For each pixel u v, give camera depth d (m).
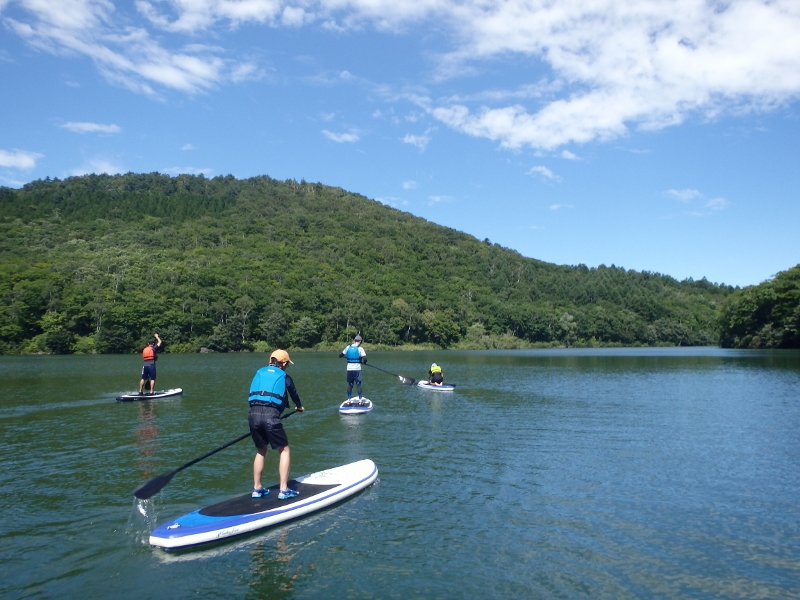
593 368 37.41
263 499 6.97
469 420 13.80
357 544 5.94
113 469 8.93
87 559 5.57
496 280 139.62
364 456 9.79
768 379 27.05
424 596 4.84
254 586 5.02
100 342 69.06
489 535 6.18
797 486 8.08
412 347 100.44
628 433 12.13
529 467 9.07
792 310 68.81
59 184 160.00
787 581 5.16
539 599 4.80
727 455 10.02
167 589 4.96
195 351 78.00
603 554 5.71
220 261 104.25
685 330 126.06
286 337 87.19
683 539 6.12
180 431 12.23
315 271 113.31
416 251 150.12
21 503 7.21
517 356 64.88
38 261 86.31
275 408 7.02
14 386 23.55
